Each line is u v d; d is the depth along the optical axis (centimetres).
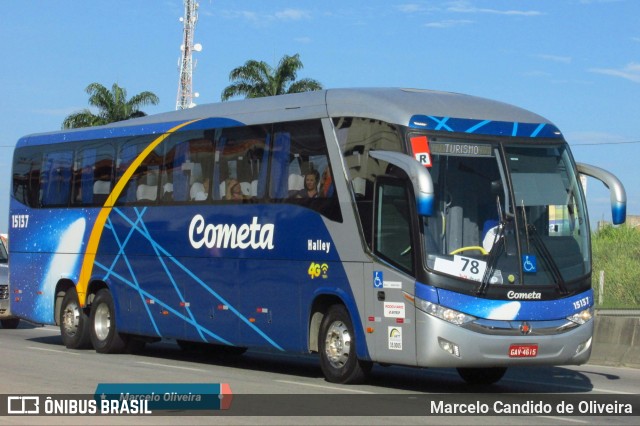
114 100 6744
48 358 1972
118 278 2084
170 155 1975
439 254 1440
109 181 2131
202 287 1869
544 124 1580
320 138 1634
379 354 1499
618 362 1989
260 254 1736
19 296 2366
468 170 1484
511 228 1477
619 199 1547
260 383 1588
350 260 1555
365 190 1541
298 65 6462
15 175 2411
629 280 3894
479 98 1627
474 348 1424
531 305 1459
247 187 1780
